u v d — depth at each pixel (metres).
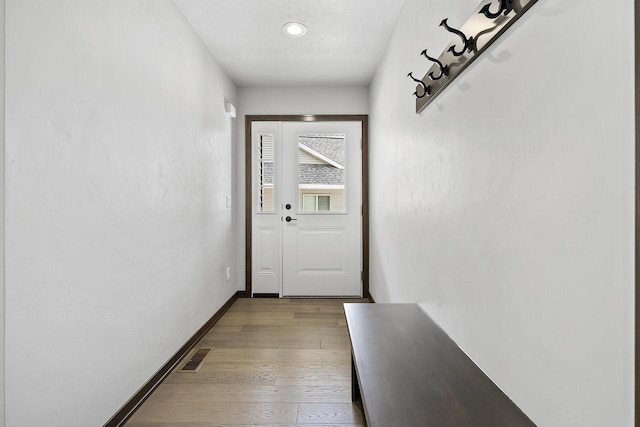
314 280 4.32
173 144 2.38
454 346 1.42
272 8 2.54
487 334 1.16
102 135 1.62
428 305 1.83
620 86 0.63
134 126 1.88
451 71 1.41
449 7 1.49
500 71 1.06
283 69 3.69
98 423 1.59
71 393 1.43
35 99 1.25
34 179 1.25
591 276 0.71
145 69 2.00
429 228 1.79
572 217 0.76
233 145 4.08
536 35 0.88
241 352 2.62
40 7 1.27
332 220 4.32
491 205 1.12
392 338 1.51
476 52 1.19
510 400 1.01
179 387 2.10
